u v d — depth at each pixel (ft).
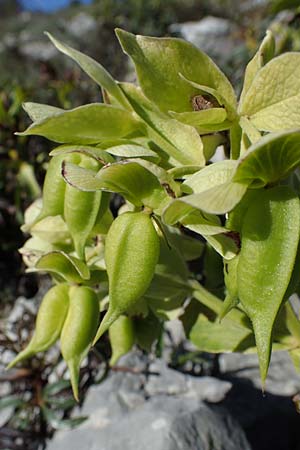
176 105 0.50
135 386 0.88
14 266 1.22
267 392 0.92
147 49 0.49
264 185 0.44
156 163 0.49
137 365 0.91
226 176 0.43
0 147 1.16
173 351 0.93
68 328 0.55
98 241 0.58
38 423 0.92
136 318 0.69
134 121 0.51
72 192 0.51
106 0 3.18
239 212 0.44
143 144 0.51
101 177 0.44
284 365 0.94
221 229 0.45
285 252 0.42
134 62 0.49
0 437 0.91
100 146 0.50
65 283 0.57
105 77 0.51
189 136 0.50
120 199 0.93
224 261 0.47
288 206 0.43
